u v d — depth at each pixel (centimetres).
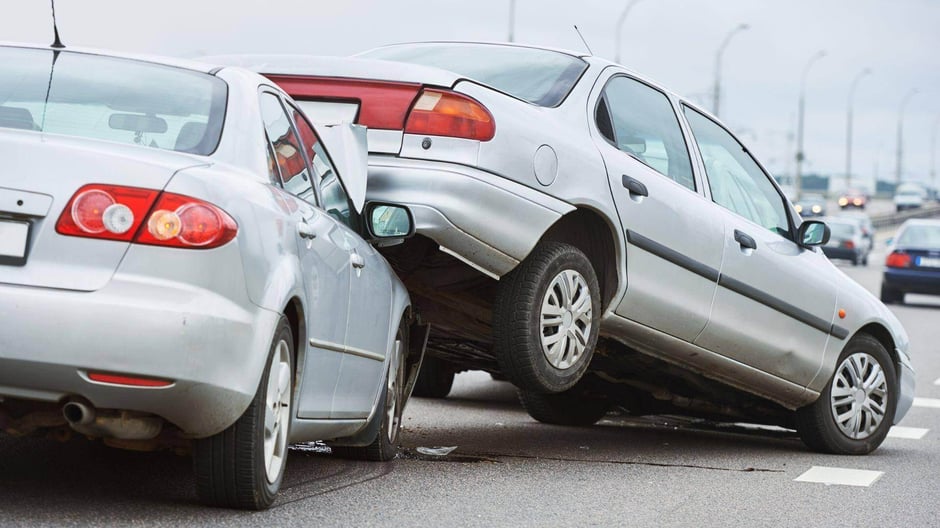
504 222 1074
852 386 1503
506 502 998
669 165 1280
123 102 855
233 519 838
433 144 1064
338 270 941
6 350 731
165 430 820
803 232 1455
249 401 799
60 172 752
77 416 764
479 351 1405
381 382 1087
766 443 1570
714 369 1351
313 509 905
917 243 4775
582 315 1164
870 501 1120
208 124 855
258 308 798
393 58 1273
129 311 738
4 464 984
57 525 782
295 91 1098
